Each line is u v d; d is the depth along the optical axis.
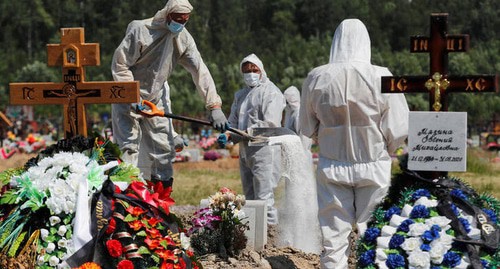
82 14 116.00
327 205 8.88
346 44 8.91
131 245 6.77
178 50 11.24
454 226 6.95
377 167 8.73
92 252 6.76
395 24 114.44
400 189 7.47
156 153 11.36
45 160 7.15
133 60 11.04
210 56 97.75
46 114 73.12
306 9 118.69
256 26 121.00
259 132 12.44
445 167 7.37
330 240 8.87
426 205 7.11
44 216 6.92
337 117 8.79
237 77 77.81
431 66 7.57
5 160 33.59
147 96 11.18
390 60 80.12
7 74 91.00
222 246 10.82
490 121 67.25
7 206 7.09
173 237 7.05
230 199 10.95
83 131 7.97
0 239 6.88
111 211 6.88
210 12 114.38
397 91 7.62
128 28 11.06
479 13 113.12
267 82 12.84
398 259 6.90
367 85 8.67
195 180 25.56
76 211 6.83
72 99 7.95
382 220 7.30
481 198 7.24
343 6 117.44
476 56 84.06
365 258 7.04
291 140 12.25
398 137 8.74
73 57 7.90
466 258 6.84
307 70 83.12
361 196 8.82
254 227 11.32
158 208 7.04
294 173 12.18
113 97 7.92
